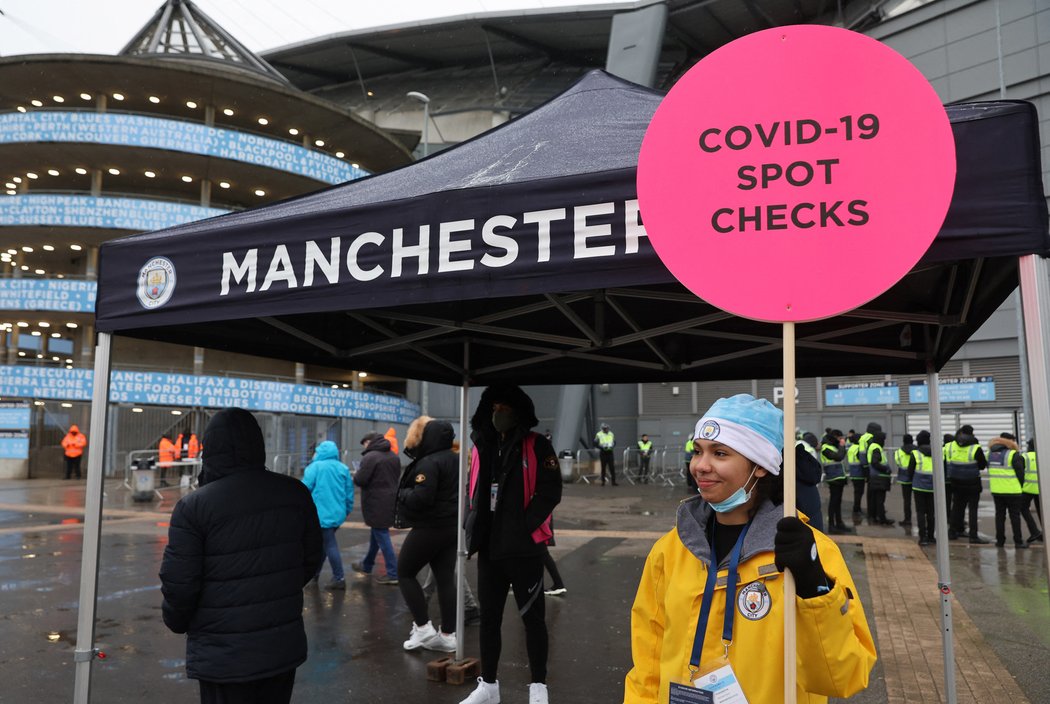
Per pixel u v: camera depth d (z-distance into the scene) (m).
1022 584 8.02
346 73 47.59
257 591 2.95
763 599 1.80
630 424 32.56
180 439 22.52
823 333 4.41
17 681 4.93
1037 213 2.12
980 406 25.53
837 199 1.98
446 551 5.50
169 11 39.53
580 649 5.63
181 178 32.41
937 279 3.67
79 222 28.70
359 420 31.58
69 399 27.08
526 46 42.66
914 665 5.20
